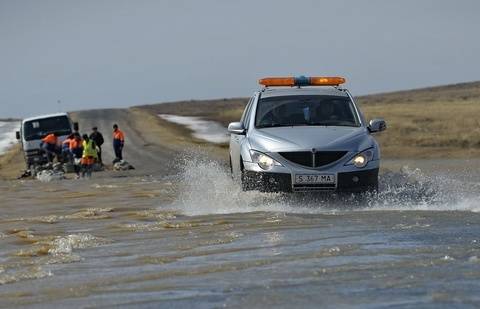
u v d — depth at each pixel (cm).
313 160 2389
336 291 1061
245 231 1767
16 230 1978
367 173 2409
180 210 2327
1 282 1252
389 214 2030
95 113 19400
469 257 1294
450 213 2019
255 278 1181
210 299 1046
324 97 2708
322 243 1525
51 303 1080
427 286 1068
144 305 1033
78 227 2006
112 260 1438
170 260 1403
